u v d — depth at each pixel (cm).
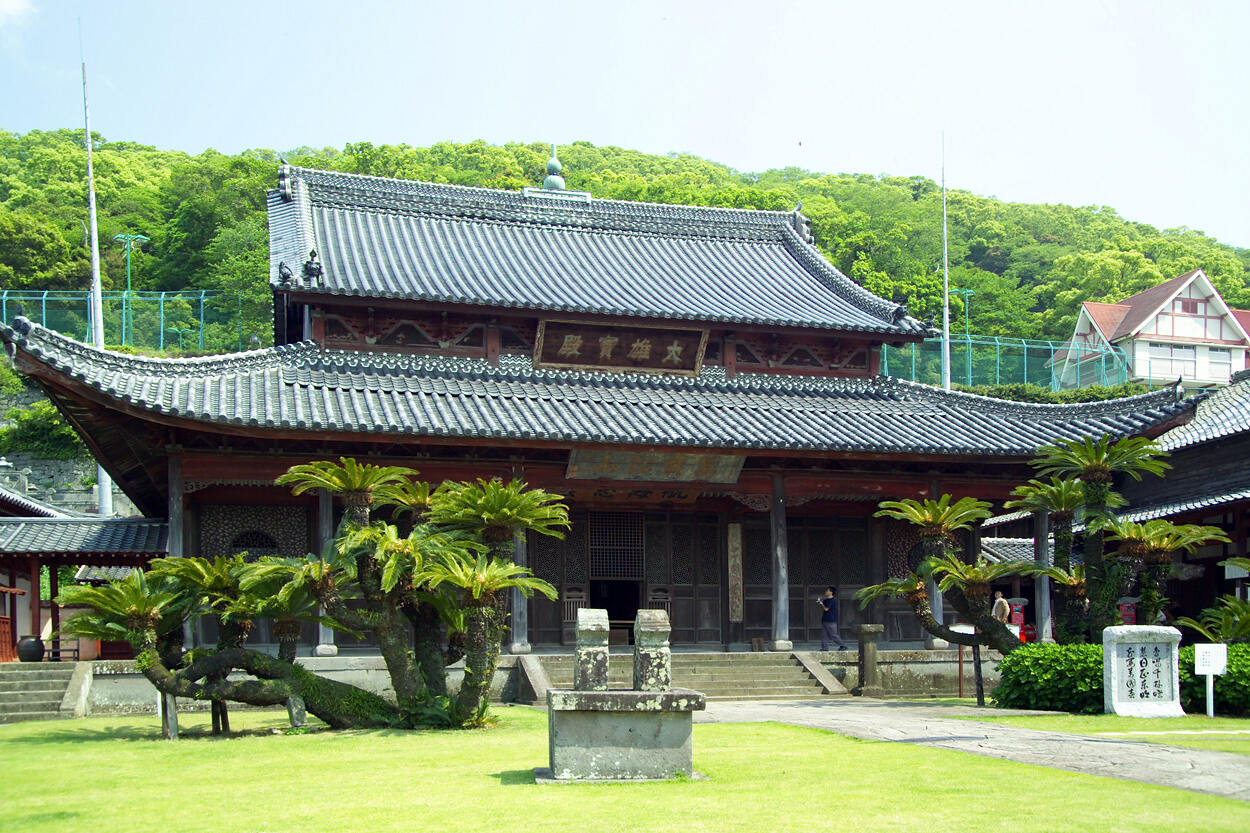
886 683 3262
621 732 1412
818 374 3938
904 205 12738
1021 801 1220
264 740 2016
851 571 3884
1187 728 2008
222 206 10569
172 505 3033
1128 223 15125
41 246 9419
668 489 3472
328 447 3164
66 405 2903
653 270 4222
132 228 10550
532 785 1377
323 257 3719
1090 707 2350
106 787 1463
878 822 1114
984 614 2770
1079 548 4197
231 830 1147
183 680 2133
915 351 8800
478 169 13250
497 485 2208
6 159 12738
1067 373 8794
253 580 2095
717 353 3841
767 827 1096
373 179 4312
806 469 3547
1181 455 4431
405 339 3591
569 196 4553
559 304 3562
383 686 2972
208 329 8856
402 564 2111
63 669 2859
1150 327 8888
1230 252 14562
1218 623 2789
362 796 1328
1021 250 13062
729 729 1998
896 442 3384
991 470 3678
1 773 1605
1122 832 1059
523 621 3183
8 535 3312
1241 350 9062
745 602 3791
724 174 16375
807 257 4556
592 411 3381
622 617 4347
